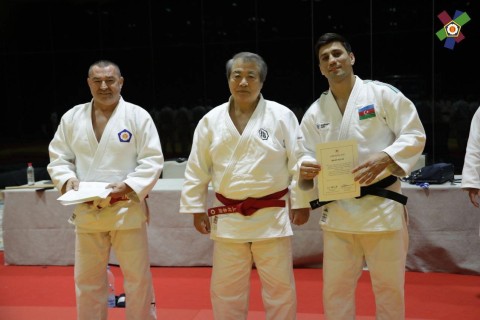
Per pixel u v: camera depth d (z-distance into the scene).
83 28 7.71
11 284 3.92
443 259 3.83
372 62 6.73
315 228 4.02
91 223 2.45
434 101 6.57
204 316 3.15
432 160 6.66
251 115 2.32
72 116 2.57
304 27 6.95
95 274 2.54
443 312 3.11
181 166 4.82
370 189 2.18
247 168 2.27
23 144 8.12
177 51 7.50
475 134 2.99
